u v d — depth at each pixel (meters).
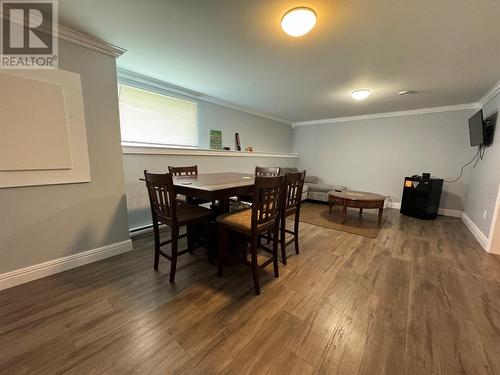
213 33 1.83
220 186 1.80
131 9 1.52
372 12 1.50
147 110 3.07
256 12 1.55
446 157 4.15
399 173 4.70
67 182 1.87
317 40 1.89
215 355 1.16
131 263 2.11
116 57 2.11
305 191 5.04
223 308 1.52
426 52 2.04
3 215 1.60
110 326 1.33
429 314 1.50
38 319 1.37
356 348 1.22
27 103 1.61
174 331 1.31
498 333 1.34
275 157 5.40
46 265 1.83
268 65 2.44
